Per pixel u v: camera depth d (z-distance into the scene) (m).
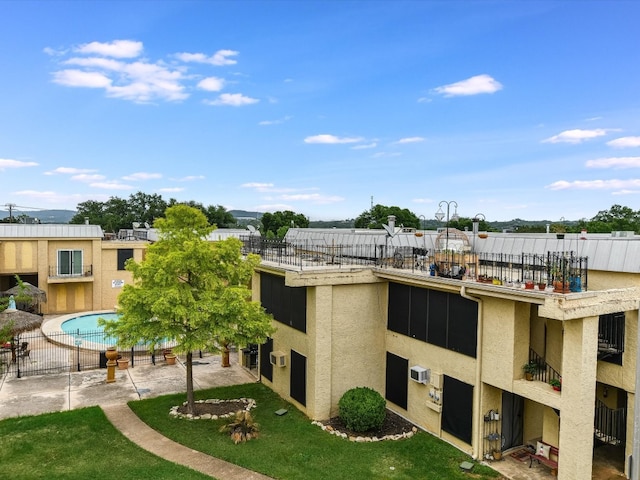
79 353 24.61
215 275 16.69
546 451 13.85
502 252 18.23
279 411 17.64
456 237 18.53
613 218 56.34
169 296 15.14
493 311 13.84
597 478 13.11
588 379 11.77
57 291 35.62
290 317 18.80
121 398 18.64
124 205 93.38
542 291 12.26
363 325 17.94
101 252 36.97
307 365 17.44
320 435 15.73
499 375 13.65
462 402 14.81
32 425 15.87
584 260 12.98
